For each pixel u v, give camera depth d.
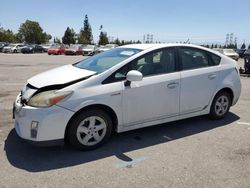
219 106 6.03
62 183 3.63
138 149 4.68
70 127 4.32
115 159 4.31
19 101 4.48
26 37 90.62
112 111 4.59
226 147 4.79
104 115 4.55
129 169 4.01
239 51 43.69
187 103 5.38
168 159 4.33
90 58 5.65
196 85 5.45
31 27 90.31
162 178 3.78
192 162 4.23
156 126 5.74
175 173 3.91
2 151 4.51
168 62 5.19
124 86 4.60
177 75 5.19
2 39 88.12
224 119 6.23
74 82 4.36
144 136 5.23
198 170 4.00
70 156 4.38
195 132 5.46
